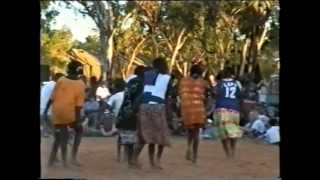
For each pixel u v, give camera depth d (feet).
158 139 29.94
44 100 29.40
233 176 27.99
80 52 100.68
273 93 57.41
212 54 99.60
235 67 96.84
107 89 55.47
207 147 42.83
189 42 102.22
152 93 30.12
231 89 35.06
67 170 28.04
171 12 97.35
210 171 29.71
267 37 92.17
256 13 90.17
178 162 33.12
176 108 48.49
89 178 26.09
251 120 51.70
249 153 38.45
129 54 102.32
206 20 95.40
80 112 29.58
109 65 95.76
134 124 30.30
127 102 30.48
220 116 35.12
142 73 30.45
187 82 33.30
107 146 41.88
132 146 30.48
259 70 94.38
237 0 90.74
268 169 30.32
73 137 31.37
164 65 30.55
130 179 26.55
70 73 29.35
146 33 102.73
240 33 96.02
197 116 33.14
